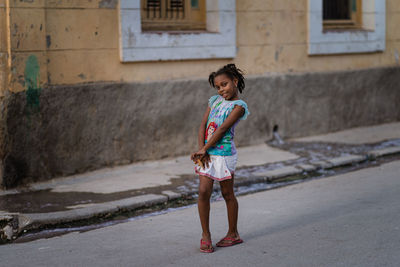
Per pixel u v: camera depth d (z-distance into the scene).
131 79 7.28
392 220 4.94
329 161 7.58
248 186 6.62
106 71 7.05
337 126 9.73
